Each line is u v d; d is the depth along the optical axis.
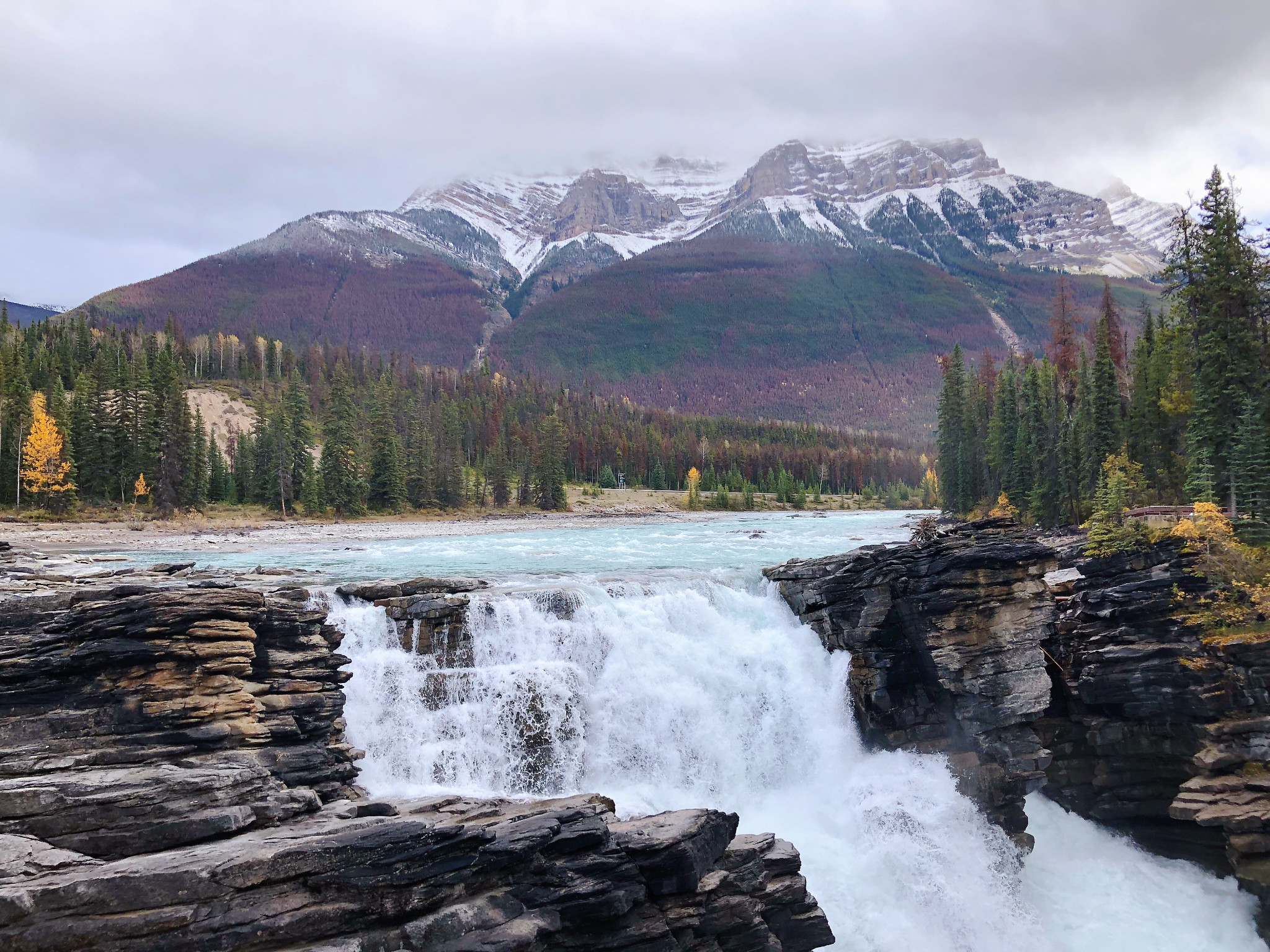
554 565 62.25
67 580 37.06
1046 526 85.31
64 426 107.31
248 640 26.16
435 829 18.50
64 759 21.55
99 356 152.38
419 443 148.62
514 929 18.28
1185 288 59.44
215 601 25.52
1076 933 28.81
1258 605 33.25
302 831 19.39
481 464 179.75
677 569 55.16
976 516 110.81
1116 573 37.06
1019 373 112.12
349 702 30.69
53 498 101.44
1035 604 34.09
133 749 22.66
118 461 111.56
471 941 17.81
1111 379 77.25
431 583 37.22
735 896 22.27
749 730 36.12
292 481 128.62
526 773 32.47
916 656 35.72
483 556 71.50
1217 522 35.84
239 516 118.00
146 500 112.12
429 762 30.62
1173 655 33.44
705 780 34.50
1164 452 72.62
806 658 38.16
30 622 24.91
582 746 33.47
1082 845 34.62
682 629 38.31
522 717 32.72
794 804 34.03
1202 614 33.69
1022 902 30.25
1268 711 31.09
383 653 32.44
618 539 97.88
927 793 32.44
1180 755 33.50
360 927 17.34
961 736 34.50
